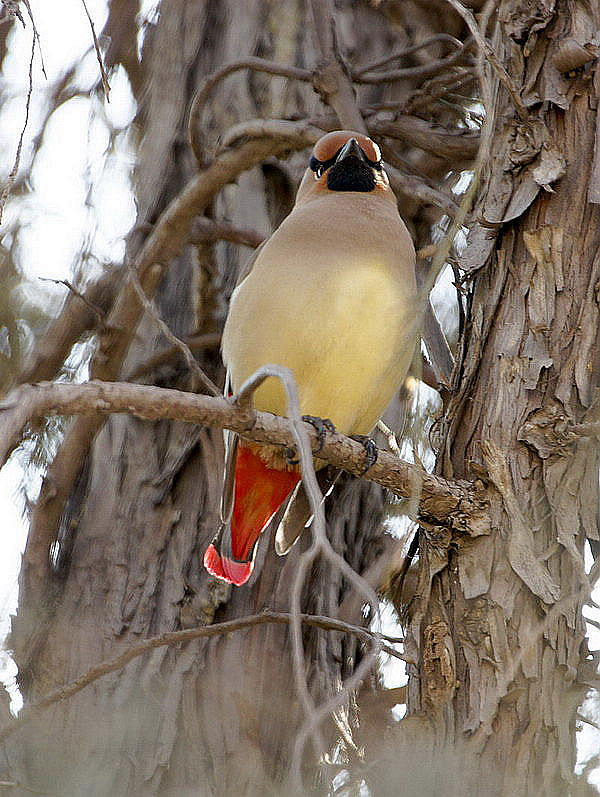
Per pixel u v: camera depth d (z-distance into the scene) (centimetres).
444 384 744
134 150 1098
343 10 1105
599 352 698
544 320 704
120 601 925
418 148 1016
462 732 664
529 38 730
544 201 716
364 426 891
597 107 714
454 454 710
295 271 849
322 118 982
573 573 674
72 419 951
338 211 876
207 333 1015
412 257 888
